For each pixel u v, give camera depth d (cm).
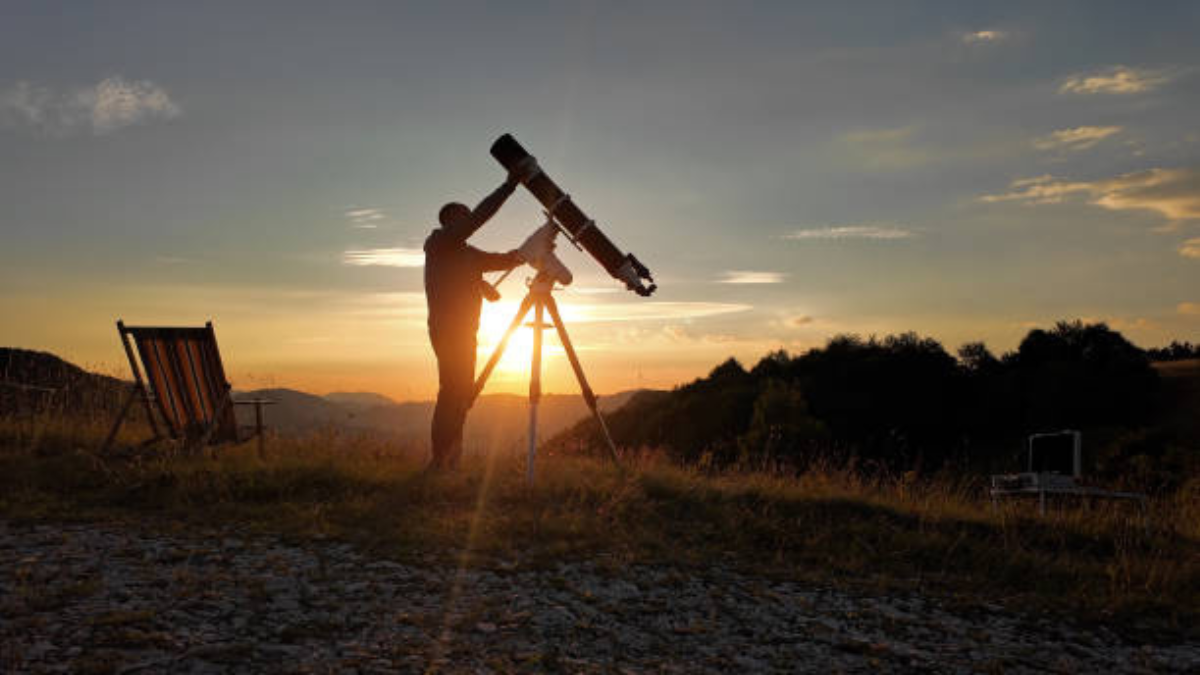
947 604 518
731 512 692
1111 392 5406
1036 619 501
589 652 387
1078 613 517
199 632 371
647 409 6881
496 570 503
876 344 6228
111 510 610
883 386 5700
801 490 796
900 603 513
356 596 438
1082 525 791
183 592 422
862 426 5375
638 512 669
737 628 440
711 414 5728
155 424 819
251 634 375
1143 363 5766
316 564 491
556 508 668
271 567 479
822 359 6425
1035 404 5447
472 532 579
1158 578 598
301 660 347
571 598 464
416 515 614
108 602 402
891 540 650
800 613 475
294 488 684
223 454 822
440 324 730
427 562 507
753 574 551
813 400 5709
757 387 6000
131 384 1135
